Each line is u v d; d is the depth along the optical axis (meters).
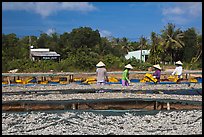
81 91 15.69
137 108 12.09
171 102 12.41
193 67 42.25
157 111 10.82
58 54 59.53
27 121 9.61
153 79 19.05
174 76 20.44
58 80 22.22
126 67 17.30
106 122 9.48
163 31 58.66
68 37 72.81
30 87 17.25
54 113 10.60
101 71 17.22
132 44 84.38
